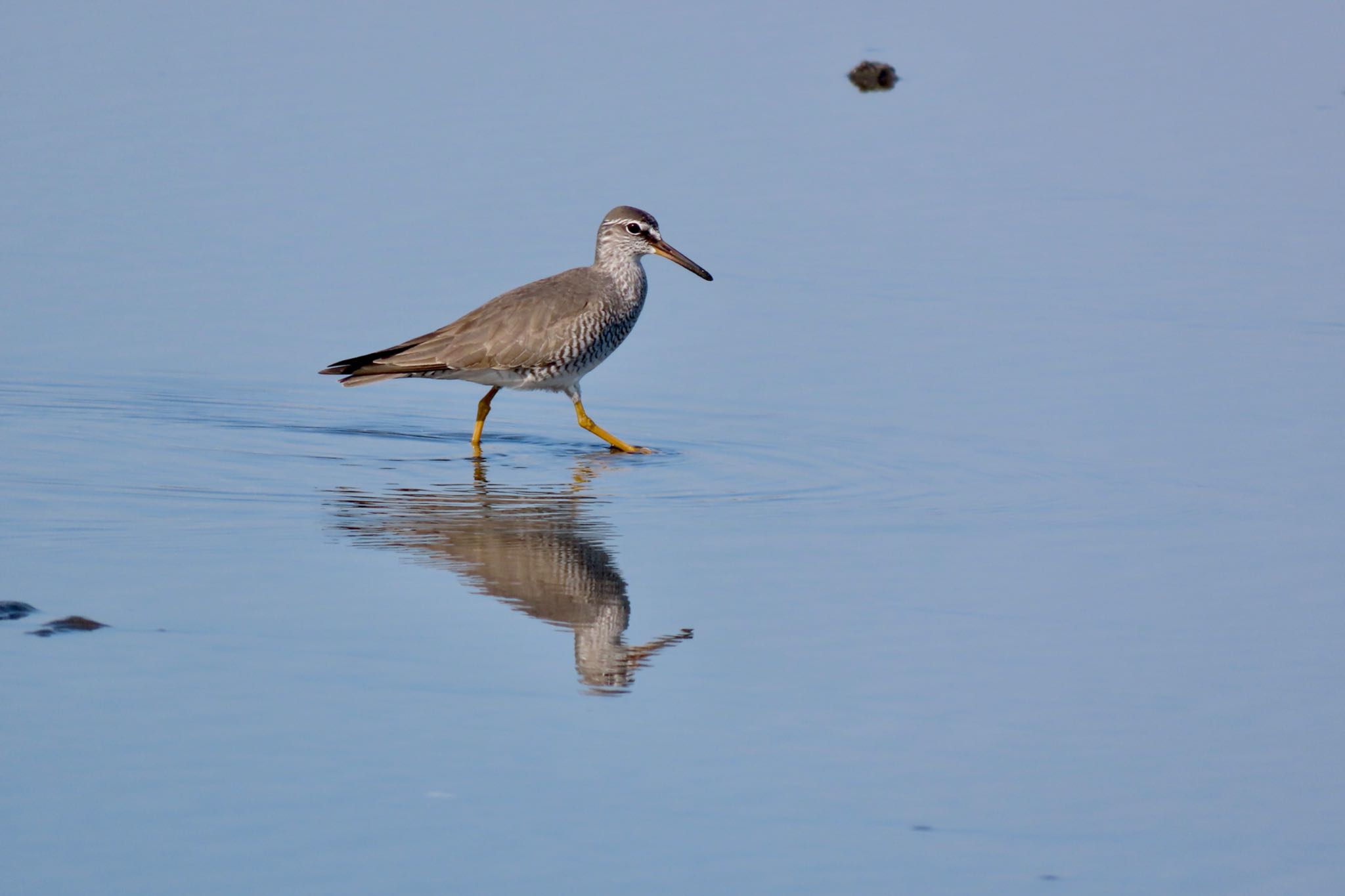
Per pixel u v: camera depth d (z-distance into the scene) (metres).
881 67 32.09
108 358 20.45
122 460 17.17
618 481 17.03
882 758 10.50
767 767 10.35
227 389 19.86
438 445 18.64
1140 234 24.98
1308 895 9.04
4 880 8.82
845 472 17.20
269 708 10.97
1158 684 11.66
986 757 10.53
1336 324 21.44
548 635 12.47
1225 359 20.34
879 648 12.30
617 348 21.50
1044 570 14.05
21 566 13.71
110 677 11.38
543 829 9.50
